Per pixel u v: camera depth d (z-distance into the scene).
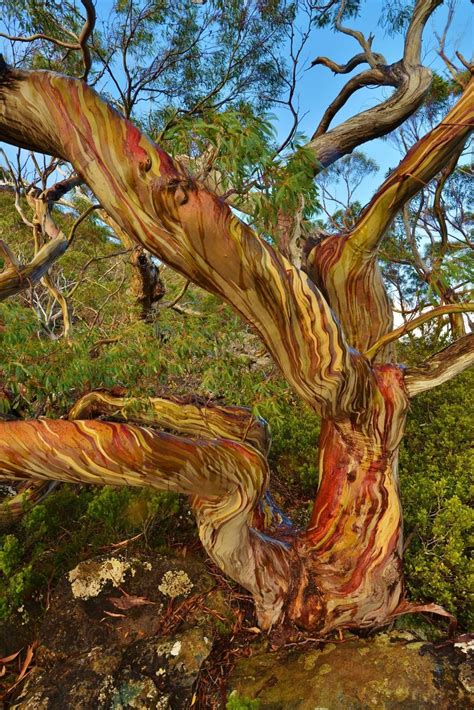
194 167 2.35
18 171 4.91
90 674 3.05
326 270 2.98
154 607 3.53
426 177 2.54
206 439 2.57
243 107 3.67
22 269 3.55
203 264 2.16
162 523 4.40
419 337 6.97
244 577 2.98
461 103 2.40
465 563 3.50
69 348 2.81
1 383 3.28
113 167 1.95
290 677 2.88
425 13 4.36
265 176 2.04
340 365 2.56
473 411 5.48
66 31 3.88
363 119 4.55
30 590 3.92
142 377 3.04
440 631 3.30
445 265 2.51
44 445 2.25
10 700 3.16
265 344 2.56
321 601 3.06
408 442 5.29
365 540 3.09
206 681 3.02
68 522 4.66
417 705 2.56
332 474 3.23
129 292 5.89
